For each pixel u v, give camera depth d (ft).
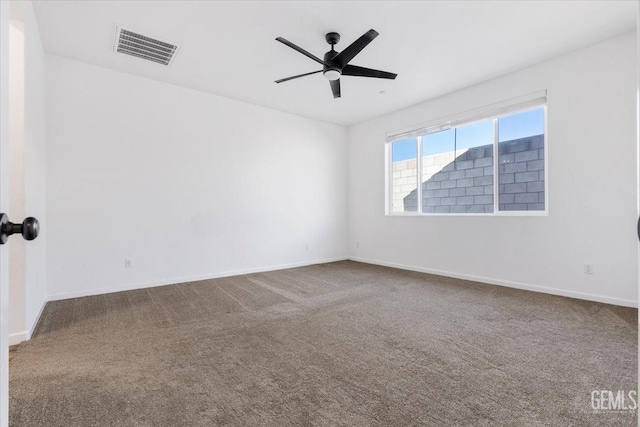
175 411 4.97
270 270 16.29
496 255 12.96
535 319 8.89
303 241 17.76
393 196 17.63
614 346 7.15
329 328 8.36
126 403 5.17
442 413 4.89
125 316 9.32
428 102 15.37
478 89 13.39
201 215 14.15
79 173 11.37
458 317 9.13
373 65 11.78
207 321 8.90
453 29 9.57
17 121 7.53
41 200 9.94
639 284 1.92
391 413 4.91
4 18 2.15
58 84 11.02
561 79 11.07
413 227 16.14
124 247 12.24
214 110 14.53
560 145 11.12
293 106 16.17
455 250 14.38
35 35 8.93
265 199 16.25
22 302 7.59
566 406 5.03
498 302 10.53
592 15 8.91
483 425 4.61
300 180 17.67
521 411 4.92
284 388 5.60
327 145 18.88
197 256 14.02
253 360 6.62
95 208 11.66
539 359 6.58
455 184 14.79
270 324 8.66
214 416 4.85
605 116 10.17
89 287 11.53
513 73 12.30
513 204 12.82
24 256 7.61
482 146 13.79
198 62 11.53
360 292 11.92
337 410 4.99
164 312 9.68
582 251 10.69
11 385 5.70
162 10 8.68
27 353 6.96
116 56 11.10
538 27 9.46
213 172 14.49
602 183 10.25
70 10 8.64
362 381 5.81
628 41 9.75
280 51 10.80
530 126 12.32
